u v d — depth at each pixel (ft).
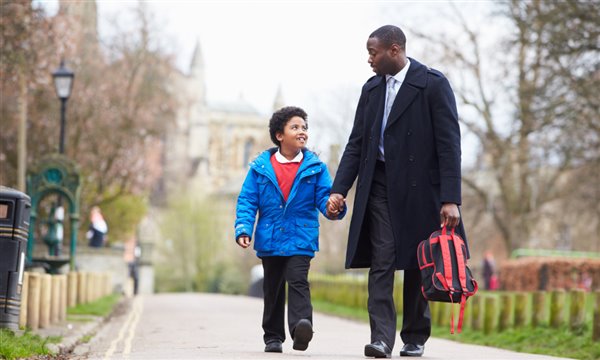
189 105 227.61
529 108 113.39
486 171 183.83
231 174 545.85
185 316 88.28
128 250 334.65
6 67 94.58
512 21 107.96
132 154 182.29
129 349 44.29
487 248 234.99
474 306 69.21
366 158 33.14
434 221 32.76
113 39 189.47
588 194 170.30
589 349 51.03
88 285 93.97
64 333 52.65
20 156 117.08
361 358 33.37
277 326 37.32
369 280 32.81
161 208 345.31
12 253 43.42
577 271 122.93
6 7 88.58
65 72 99.55
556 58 100.99
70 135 164.86
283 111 35.60
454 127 32.78
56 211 97.76
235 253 330.54
